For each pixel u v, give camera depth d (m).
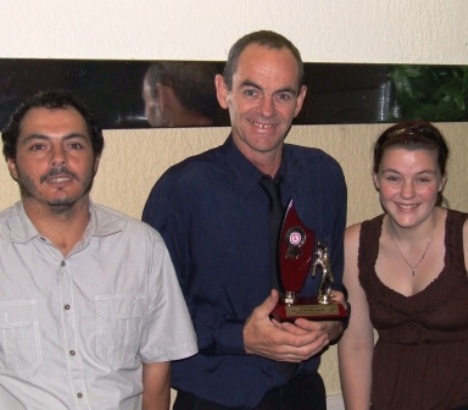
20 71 1.92
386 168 1.86
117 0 2.01
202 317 1.89
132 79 2.04
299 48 2.26
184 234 1.89
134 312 1.71
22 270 1.63
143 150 2.12
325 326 1.80
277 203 1.89
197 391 1.91
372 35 2.36
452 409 1.88
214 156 1.91
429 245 1.91
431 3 2.43
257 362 1.90
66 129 1.59
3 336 1.61
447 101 2.48
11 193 2.00
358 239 1.99
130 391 1.72
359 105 2.36
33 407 1.62
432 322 1.88
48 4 1.94
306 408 1.98
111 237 1.71
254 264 1.89
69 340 1.64
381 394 1.96
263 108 1.77
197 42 2.12
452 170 2.55
